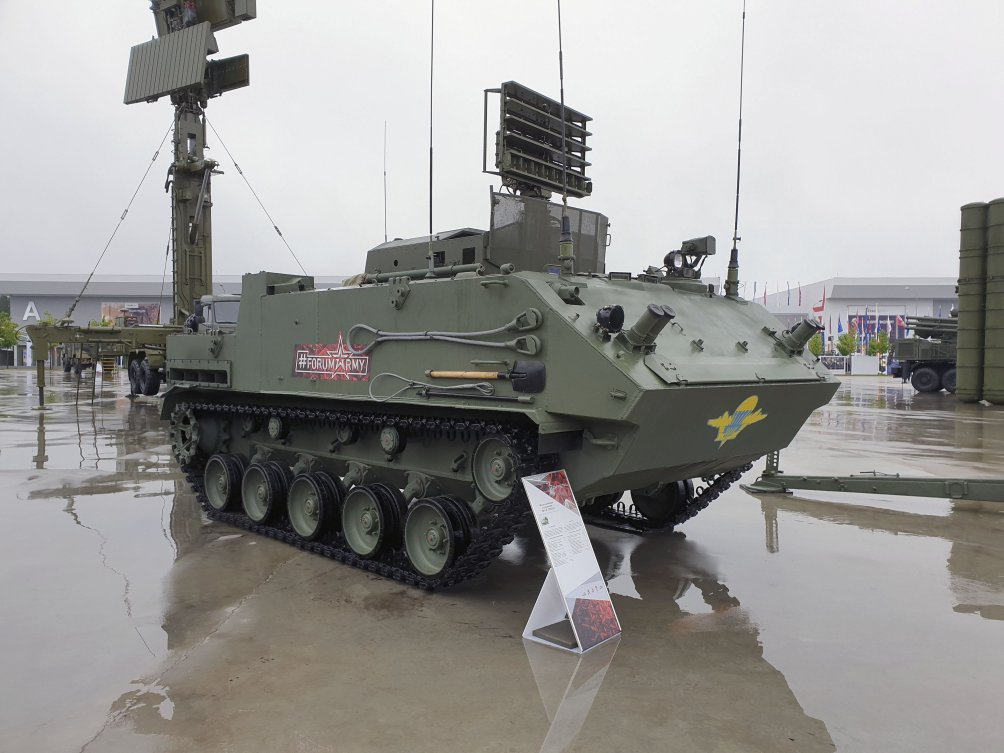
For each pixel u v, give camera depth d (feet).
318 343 28.94
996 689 17.24
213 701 16.21
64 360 169.07
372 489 26.81
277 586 24.36
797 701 16.55
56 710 15.74
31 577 24.76
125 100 94.58
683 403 20.24
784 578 25.82
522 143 32.91
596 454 21.52
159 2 94.48
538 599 20.39
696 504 31.53
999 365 102.01
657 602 23.31
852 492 40.50
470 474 24.85
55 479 42.29
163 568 26.11
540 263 28.76
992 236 101.76
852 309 343.67
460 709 15.96
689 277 29.68
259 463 32.30
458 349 23.38
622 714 15.81
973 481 34.63
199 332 42.37
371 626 20.90
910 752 14.39
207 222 94.48
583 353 20.03
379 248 32.65
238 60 90.27
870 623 21.50
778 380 23.73
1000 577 26.05
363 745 14.43
